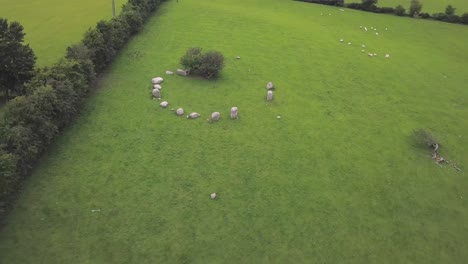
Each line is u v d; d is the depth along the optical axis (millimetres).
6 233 22359
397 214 26281
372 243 23969
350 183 28516
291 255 22688
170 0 68312
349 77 45406
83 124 32312
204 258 22078
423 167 31047
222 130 33031
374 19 70312
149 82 39719
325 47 53844
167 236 23156
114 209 24625
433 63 53250
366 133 34719
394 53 55125
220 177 27859
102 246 22266
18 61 33656
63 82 31375
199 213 24828
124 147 30047
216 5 68500
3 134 25469
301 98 39438
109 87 38250
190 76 41625
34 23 53312
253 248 22891
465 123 38281
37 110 27781
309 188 27641
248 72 43938
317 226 24688
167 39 51094
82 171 27344
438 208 27141
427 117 38656
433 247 24125
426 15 72938
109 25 43219
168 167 28375
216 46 50219
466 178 30344
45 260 21172
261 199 26297
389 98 41562
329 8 74188
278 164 29672
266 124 34469
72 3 63031
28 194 25000
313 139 33031
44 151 28656
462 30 68562
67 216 23875
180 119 34031
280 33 57188
